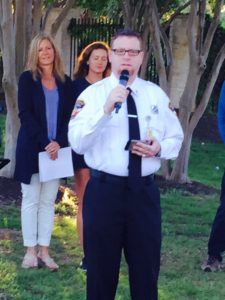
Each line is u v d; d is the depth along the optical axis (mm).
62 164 6020
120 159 4199
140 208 4254
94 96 4285
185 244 7281
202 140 16344
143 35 10859
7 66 9242
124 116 4211
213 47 17391
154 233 4301
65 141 6012
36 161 6027
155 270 4375
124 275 6125
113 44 4258
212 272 6445
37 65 6047
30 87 6043
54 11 15445
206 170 13352
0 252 6629
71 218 8055
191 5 10383
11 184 9133
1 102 17688
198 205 9391
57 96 6078
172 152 4324
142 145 4156
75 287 5812
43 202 6230
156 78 16062
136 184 4203
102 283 4359
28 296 5523
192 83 10633
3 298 5496
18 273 6023
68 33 17609
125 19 11219
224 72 18078
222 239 6430
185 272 6410
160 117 4320
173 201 9477
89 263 4355
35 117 6031
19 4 9266
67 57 17688
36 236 6258
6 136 9516
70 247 6926
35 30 9453
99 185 4250
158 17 10766
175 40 16875
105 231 4254
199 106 10773
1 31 9289
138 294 4383
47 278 5977
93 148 4242
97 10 13070
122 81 4133
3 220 7668
